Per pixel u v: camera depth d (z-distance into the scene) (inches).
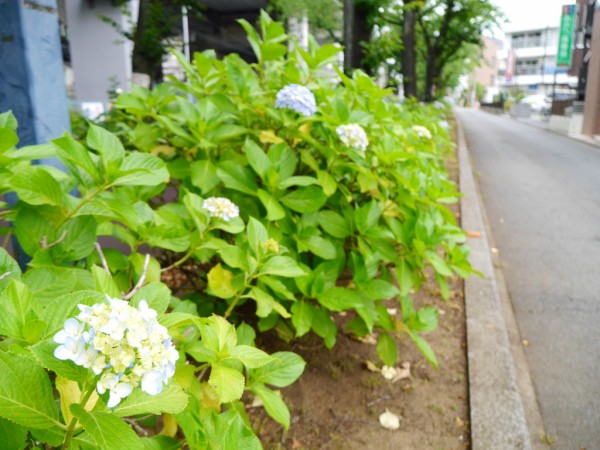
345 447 88.4
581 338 140.6
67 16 490.3
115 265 73.5
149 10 348.8
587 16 959.6
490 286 162.7
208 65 111.7
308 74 128.7
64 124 92.5
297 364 69.3
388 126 137.0
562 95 1633.9
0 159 56.1
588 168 484.7
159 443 54.9
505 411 98.0
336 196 110.0
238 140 111.8
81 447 40.2
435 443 90.7
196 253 82.0
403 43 611.8
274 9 517.3
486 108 2413.9
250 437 45.9
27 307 40.4
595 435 98.9
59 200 60.3
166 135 113.0
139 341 32.9
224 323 53.1
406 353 121.0
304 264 99.8
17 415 35.1
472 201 284.8
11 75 84.2
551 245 230.2
